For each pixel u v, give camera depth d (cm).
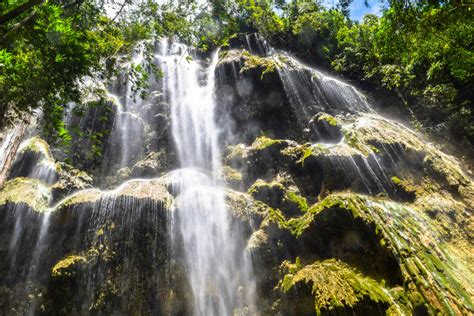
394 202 735
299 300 578
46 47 479
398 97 1437
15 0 433
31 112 517
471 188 779
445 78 1352
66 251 681
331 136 1019
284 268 657
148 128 1164
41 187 768
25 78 472
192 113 1266
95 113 1063
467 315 461
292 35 1902
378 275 558
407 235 600
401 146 899
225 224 745
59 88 512
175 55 1636
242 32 1973
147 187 799
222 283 705
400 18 710
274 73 1242
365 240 607
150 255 692
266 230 719
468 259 602
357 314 486
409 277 518
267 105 1223
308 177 903
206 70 1587
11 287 636
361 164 838
